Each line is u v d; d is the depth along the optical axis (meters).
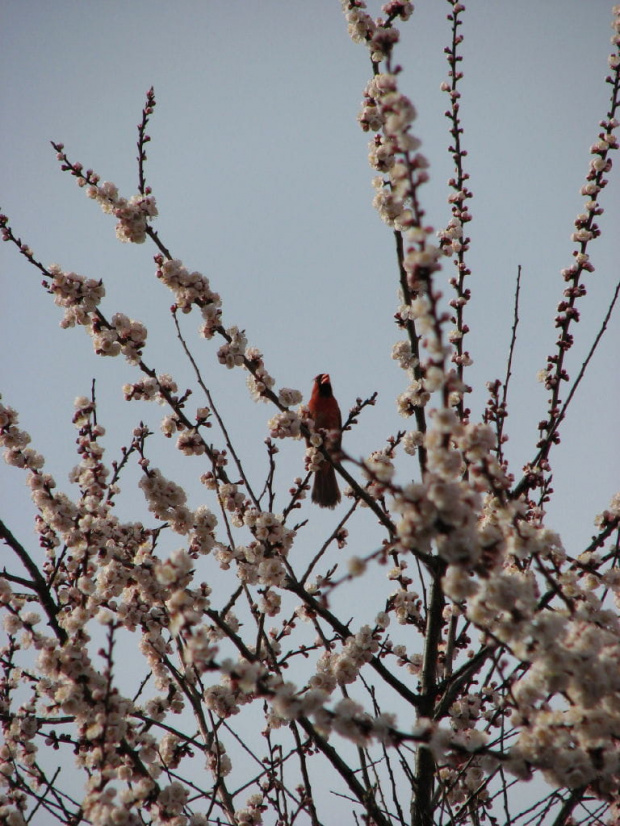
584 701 6.40
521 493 10.70
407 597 12.16
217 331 10.66
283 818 9.55
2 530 9.53
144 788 8.09
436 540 6.20
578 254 11.37
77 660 8.38
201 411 10.73
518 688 6.57
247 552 10.45
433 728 6.91
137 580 9.99
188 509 10.50
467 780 10.39
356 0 10.19
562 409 10.76
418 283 6.78
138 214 10.69
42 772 9.55
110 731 7.98
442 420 6.36
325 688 10.05
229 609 11.03
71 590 9.79
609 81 11.77
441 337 6.52
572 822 9.30
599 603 8.65
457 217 12.10
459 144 12.28
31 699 9.83
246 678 6.68
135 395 10.48
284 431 10.20
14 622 8.91
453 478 6.30
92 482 10.19
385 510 11.23
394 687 10.27
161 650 10.44
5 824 8.88
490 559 6.56
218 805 9.70
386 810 9.49
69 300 10.62
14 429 10.06
